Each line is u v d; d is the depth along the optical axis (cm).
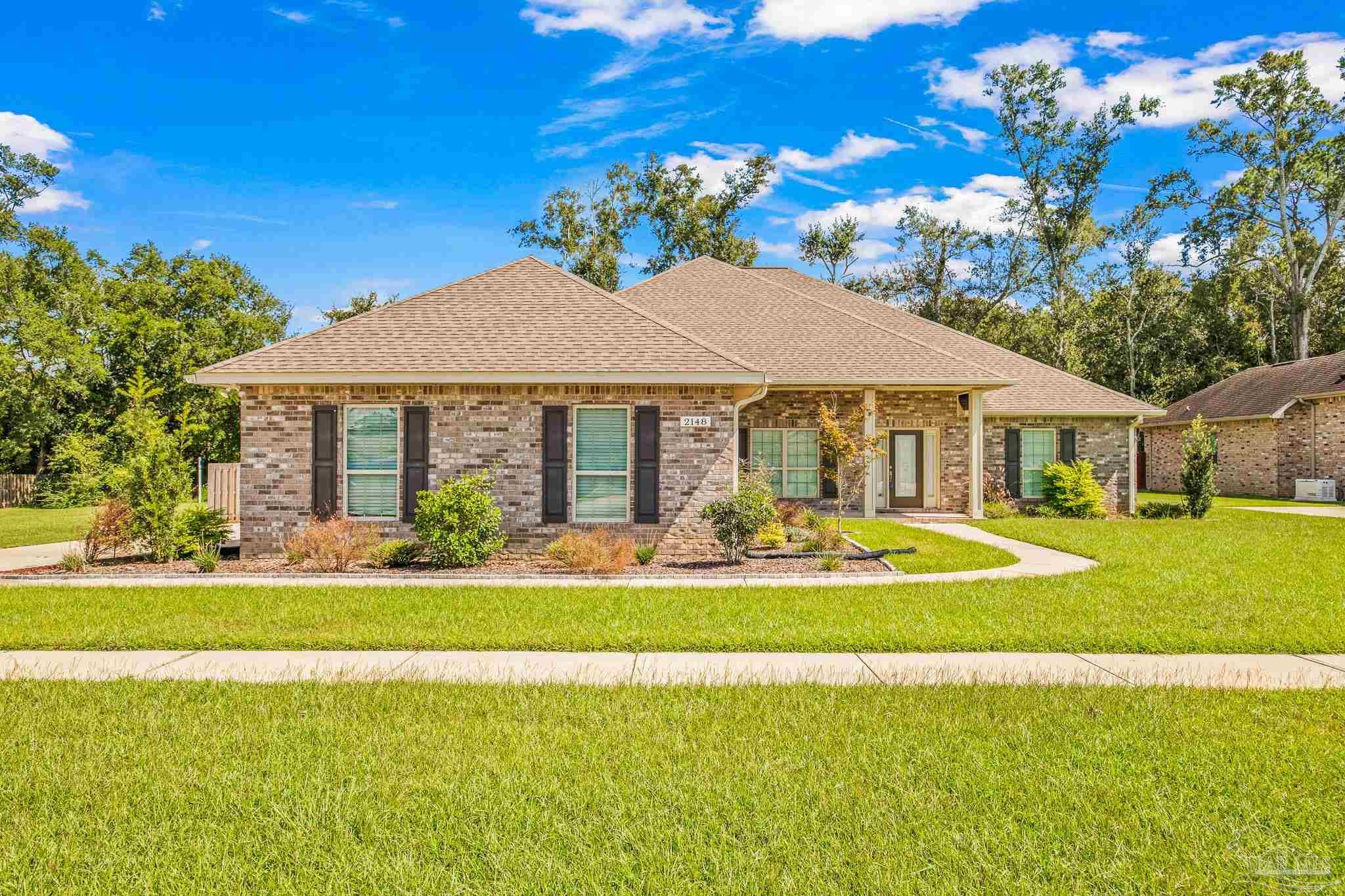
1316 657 768
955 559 1359
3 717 587
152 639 809
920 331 2483
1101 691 650
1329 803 446
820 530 1538
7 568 1322
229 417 3872
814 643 798
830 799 450
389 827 420
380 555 1287
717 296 2334
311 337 1467
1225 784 473
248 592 1073
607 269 4431
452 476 1405
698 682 677
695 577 1196
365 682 671
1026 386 2341
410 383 1395
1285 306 4453
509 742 538
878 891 360
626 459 1416
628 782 473
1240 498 3266
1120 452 2311
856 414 1767
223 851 399
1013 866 381
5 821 432
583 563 1230
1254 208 4303
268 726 568
